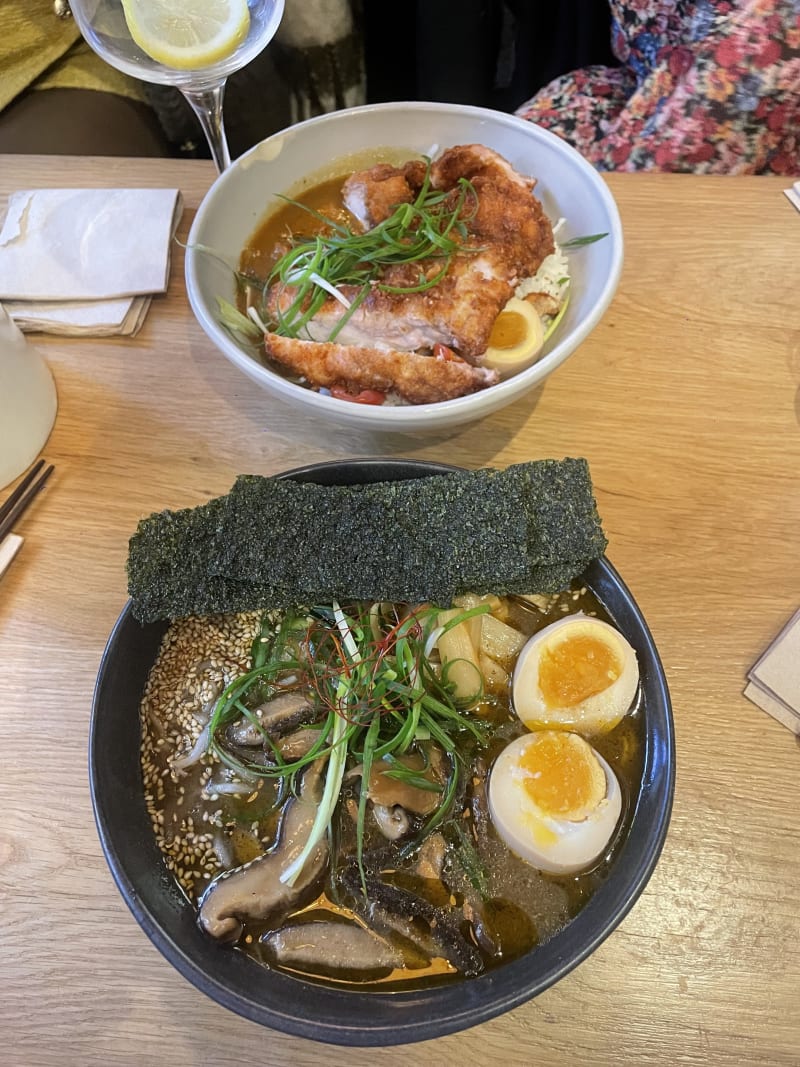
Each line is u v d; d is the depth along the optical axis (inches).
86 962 11.6
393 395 14.7
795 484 14.8
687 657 13.4
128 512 15.0
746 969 11.3
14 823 12.5
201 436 15.8
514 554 12.3
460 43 24.5
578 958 9.9
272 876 11.6
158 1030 11.2
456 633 12.9
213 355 16.6
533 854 11.2
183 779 12.4
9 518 14.9
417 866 11.8
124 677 12.0
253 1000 9.7
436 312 14.4
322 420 15.0
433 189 16.1
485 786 12.2
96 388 16.3
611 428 15.5
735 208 17.7
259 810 12.2
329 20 23.5
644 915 11.6
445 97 26.4
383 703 12.2
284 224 16.7
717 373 15.9
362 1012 9.9
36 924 11.8
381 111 16.5
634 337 16.4
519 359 14.7
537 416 15.7
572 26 25.2
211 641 13.1
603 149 22.2
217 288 15.2
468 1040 11.1
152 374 16.5
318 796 12.3
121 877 10.4
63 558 14.7
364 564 12.5
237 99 25.0
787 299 16.6
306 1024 9.6
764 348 16.1
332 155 16.9
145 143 26.2
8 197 18.5
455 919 11.4
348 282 15.2
